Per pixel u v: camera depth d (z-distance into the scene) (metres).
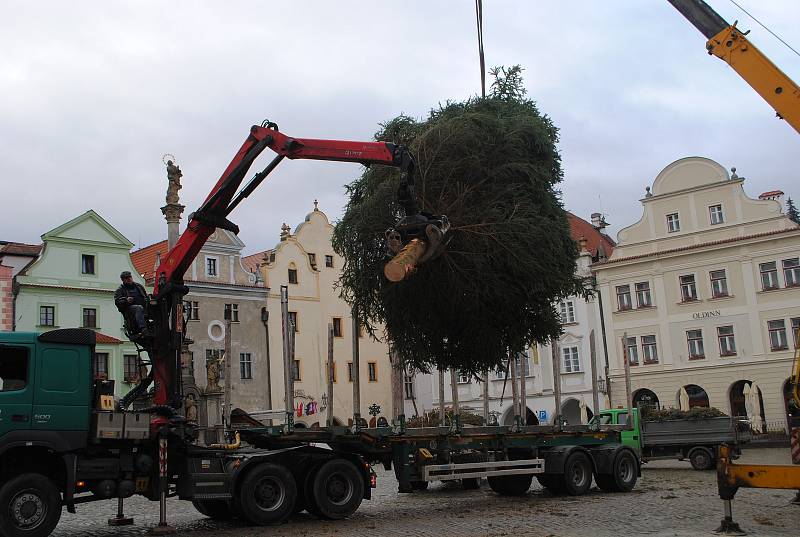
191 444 13.06
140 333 13.51
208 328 44.91
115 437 12.13
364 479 14.58
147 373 14.22
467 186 14.27
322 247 51.78
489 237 14.00
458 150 14.31
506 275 14.48
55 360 11.85
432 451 16.09
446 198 14.28
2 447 11.24
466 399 49.81
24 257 41.97
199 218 13.70
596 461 18.38
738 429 25.75
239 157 13.69
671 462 30.28
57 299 40.16
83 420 11.91
